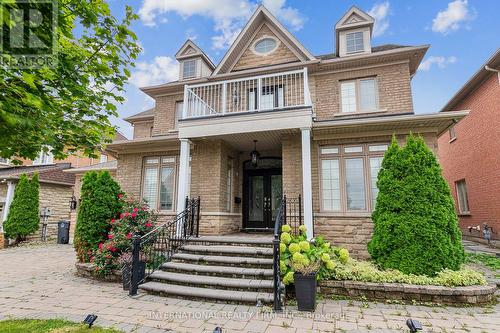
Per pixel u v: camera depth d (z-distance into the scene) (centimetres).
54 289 587
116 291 574
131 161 1022
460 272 535
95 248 712
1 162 1900
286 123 750
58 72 304
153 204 976
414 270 543
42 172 1563
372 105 925
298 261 480
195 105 877
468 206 1218
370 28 996
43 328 380
